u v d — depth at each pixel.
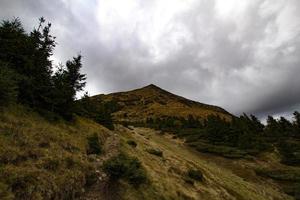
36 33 27.16
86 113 35.06
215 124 78.44
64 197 12.79
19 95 21.61
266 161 56.91
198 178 29.12
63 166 14.68
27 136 15.47
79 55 29.89
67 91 24.62
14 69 21.53
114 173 17.03
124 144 28.78
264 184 46.78
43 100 23.45
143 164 25.05
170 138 75.69
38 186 11.74
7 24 23.05
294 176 48.09
